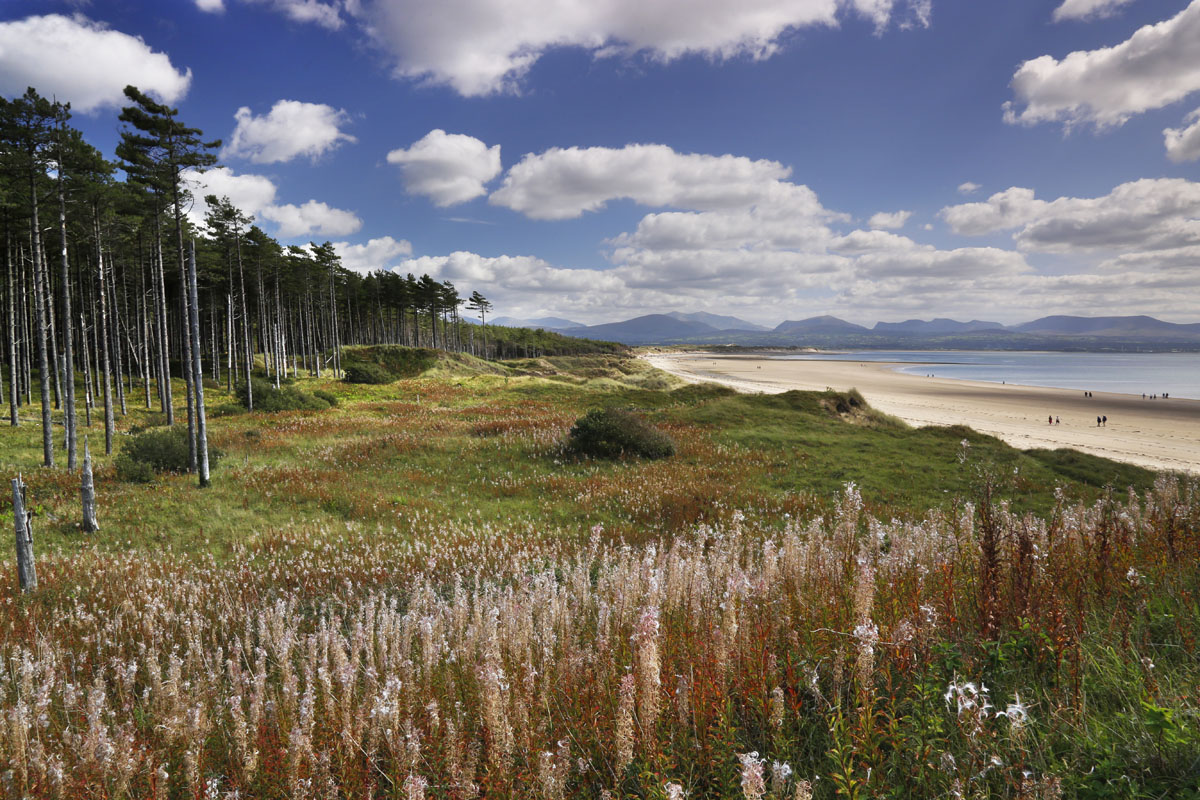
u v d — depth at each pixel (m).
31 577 11.07
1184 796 2.55
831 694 3.93
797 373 156.75
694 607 5.48
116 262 49.62
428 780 3.92
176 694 4.96
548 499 18.62
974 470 20.22
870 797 2.89
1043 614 4.32
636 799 3.33
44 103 24.14
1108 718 3.38
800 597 5.19
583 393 54.44
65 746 4.88
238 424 37.62
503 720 3.73
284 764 4.27
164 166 23.83
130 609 9.44
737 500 17.45
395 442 27.86
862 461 23.06
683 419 32.66
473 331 145.88
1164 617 4.50
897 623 4.32
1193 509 7.60
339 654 5.45
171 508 17.91
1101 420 59.41
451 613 6.75
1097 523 6.51
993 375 153.38
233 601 10.21
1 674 6.33
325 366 77.25
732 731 3.55
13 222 34.03
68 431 24.09
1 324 51.78
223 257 55.94
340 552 13.43
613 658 4.73
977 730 3.00
